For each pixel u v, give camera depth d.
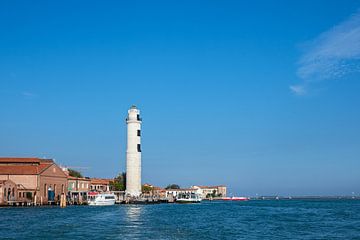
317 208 180.88
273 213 134.38
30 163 165.50
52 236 65.38
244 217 112.00
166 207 171.75
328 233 73.06
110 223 86.19
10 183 149.62
